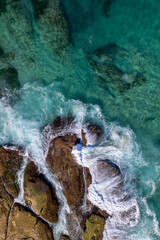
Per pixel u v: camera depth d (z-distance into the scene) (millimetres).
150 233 7773
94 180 7809
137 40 7406
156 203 7844
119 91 7879
